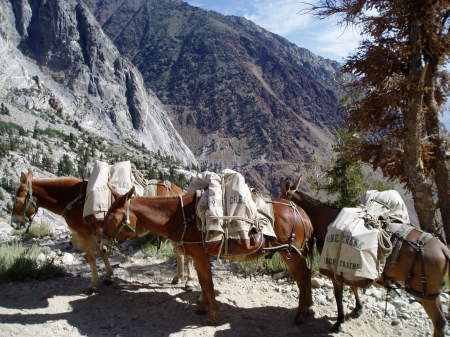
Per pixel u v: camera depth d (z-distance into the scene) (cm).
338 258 401
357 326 454
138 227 483
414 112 611
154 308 500
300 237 474
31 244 860
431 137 658
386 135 685
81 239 541
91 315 477
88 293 535
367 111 656
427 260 371
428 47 632
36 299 515
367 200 444
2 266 586
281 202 489
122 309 496
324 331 446
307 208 512
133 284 580
